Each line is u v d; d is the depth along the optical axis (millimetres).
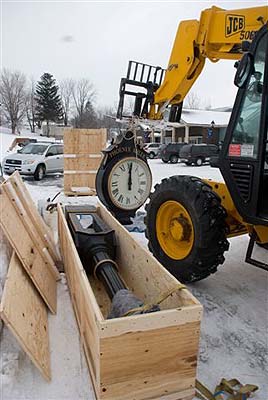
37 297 2426
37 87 55781
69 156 7648
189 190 3002
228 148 2859
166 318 1596
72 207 3799
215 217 2855
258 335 2447
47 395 1798
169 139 29156
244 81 2637
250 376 2031
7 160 11109
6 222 2381
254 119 2635
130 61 4266
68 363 2029
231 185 2863
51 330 2322
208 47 3375
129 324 1540
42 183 10305
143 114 4352
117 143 5109
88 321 1830
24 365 1976
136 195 5301
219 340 2381
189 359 1700
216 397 1809
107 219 3424
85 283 1897
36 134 49531
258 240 2982
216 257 2910
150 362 1623
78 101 58031
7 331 2211
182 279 3154
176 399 1727
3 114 54562
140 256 2496
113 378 1581
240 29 3074
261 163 2604
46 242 3125
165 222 3443
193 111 30172
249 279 3395
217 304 2883
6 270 2430
